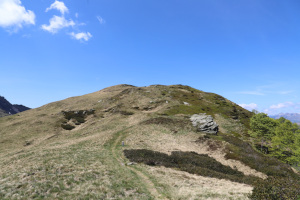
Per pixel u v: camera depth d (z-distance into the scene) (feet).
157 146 139.23
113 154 114.32
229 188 63.87
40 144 179.42
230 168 108.99
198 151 137.49
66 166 74.69
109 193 52.75
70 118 277.85
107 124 219.20
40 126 240.73
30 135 213.05
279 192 43.42
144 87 460.14
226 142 154.61
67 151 109.91
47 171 67.21
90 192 52.19
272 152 192.65
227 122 264.11
